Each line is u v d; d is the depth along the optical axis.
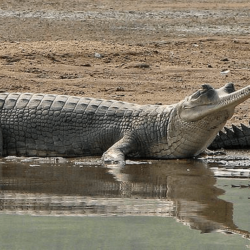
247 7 102.62
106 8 98.88
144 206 26.17
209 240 21.95
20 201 26.78
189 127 36.88
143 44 69.81
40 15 89.94
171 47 68.69
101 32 78.81
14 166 35.34
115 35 77.19
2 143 39.50
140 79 57.16
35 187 29.62
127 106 39.53
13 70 56.56
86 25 83.25
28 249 20.86
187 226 23.42
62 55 61.25
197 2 108.00
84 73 57.59
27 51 61.38
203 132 36.91
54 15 90.50
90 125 39.22
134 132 38.44
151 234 22.48
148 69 60.09
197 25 85.50
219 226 23.50
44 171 33.78
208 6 103.44
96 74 57.66
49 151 39.47
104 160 36.50
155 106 39.12
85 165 35.72
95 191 28.86
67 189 29.22
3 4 97.81
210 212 25.36
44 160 37.59
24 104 40.06
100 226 23.33
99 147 39.22
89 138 39.16
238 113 47.81
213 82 57.12
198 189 29.53
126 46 65.88
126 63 61.19
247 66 63.00
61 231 22.69
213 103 35.75
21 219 24.06
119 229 22.98
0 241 21.62
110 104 39.72
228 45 70.25
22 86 52.84
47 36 74.94
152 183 30.81
